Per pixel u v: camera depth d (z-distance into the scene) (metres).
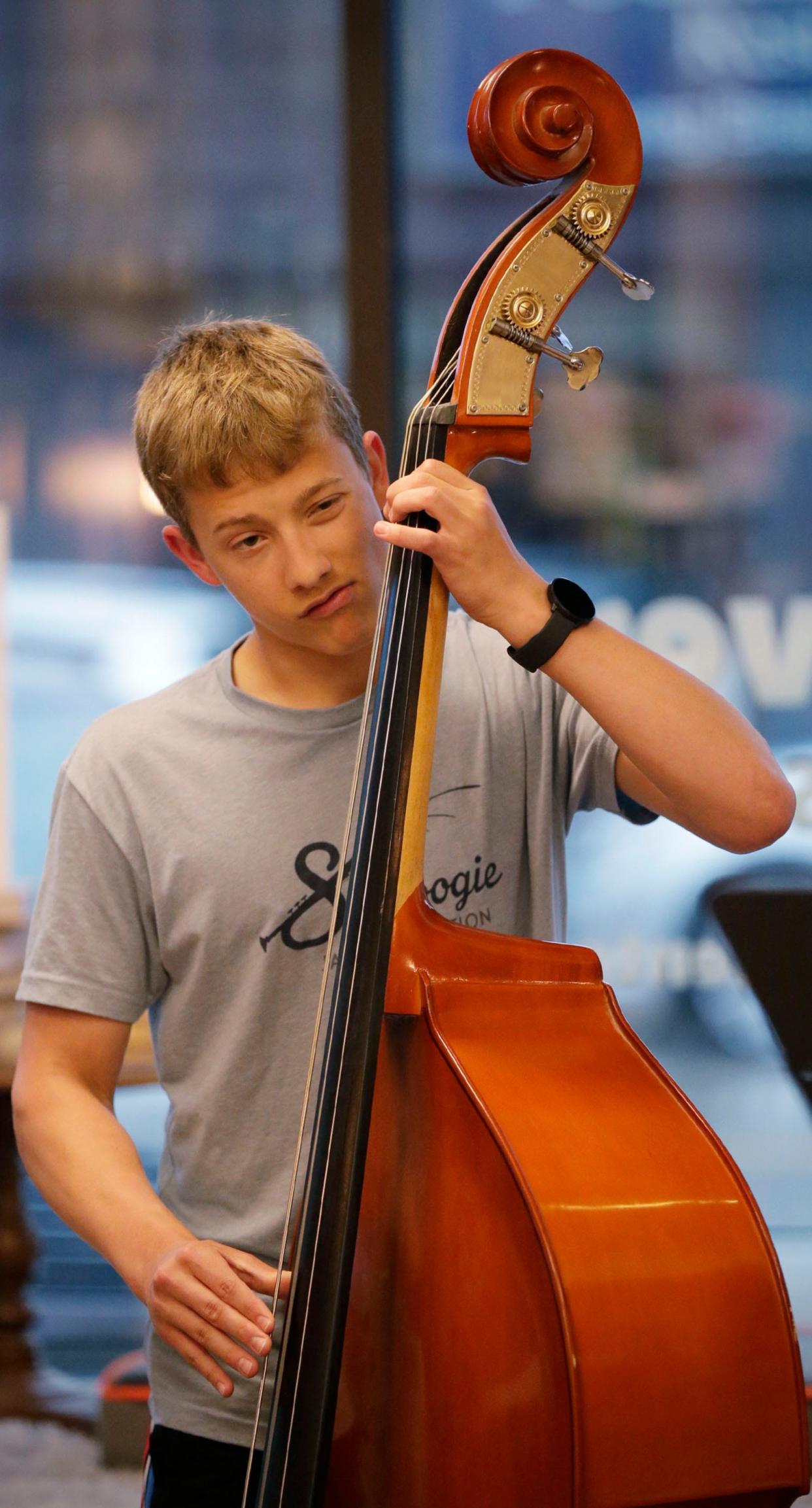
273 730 2.25
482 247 6.39
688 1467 1.60
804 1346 4.99
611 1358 1.57
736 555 6.38
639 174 1.87
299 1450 1.76
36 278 6.70
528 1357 1.62
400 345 6.39
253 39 6.62
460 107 6.36
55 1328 5.89
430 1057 1.76
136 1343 5.77
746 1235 1.67
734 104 6.34
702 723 1.83
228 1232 2.24
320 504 2.02
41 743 6.66
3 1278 5.72
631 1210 1.64
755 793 1.84
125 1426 4.68
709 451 6.38
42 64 6.66
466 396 1.84
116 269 6.70
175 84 6.64
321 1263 1.80
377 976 1.80
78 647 6.65
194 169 6.67
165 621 6.67
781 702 6.36
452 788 2.25
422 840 1.86
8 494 6.68
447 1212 1.72
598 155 1.85
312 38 6.60
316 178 6.64
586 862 6.20
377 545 2.10
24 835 6.61
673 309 6.37
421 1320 1.75
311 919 2.21
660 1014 6.18
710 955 6.15
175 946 2.26
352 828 1.94
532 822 2.31
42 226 6.69
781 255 6.36
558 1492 1.58
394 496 1.80
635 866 6.18
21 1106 2.28
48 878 2.34
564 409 6.39
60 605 6.66
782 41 6.31
